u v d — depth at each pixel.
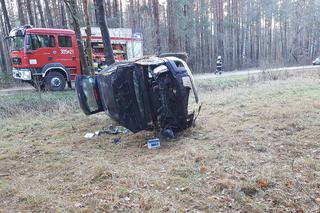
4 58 25.64
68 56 13.86
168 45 31.94
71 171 4.73
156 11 26.95
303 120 6.60
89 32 12.20
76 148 5.95
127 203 3.67
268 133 5.93
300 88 10.97
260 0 50.81
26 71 13.11
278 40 55.12
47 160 5.33
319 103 8.12
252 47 50.25
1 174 4.75
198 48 39.97
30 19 21.66
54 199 3.83
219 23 43.34
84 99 6.81
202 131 6.48
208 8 42.91
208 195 3.79
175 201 3.67
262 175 4.12
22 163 5.24
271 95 10.03
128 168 4.69
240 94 10.80
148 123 5.96
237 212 3.42
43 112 9.91
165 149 5.57
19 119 8.97
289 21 52.44
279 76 15.88
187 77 6.00
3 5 23.50
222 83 15.26
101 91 6.39
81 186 4.17
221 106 9.04
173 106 5.98
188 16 36.41
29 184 4.33
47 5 25.59
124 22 39.41
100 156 5.39
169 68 5.82
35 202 3.76
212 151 5.18
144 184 4.13
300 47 51.44
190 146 5.55
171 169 4.55
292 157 4.79
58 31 13.52
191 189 3.93
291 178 4.05
